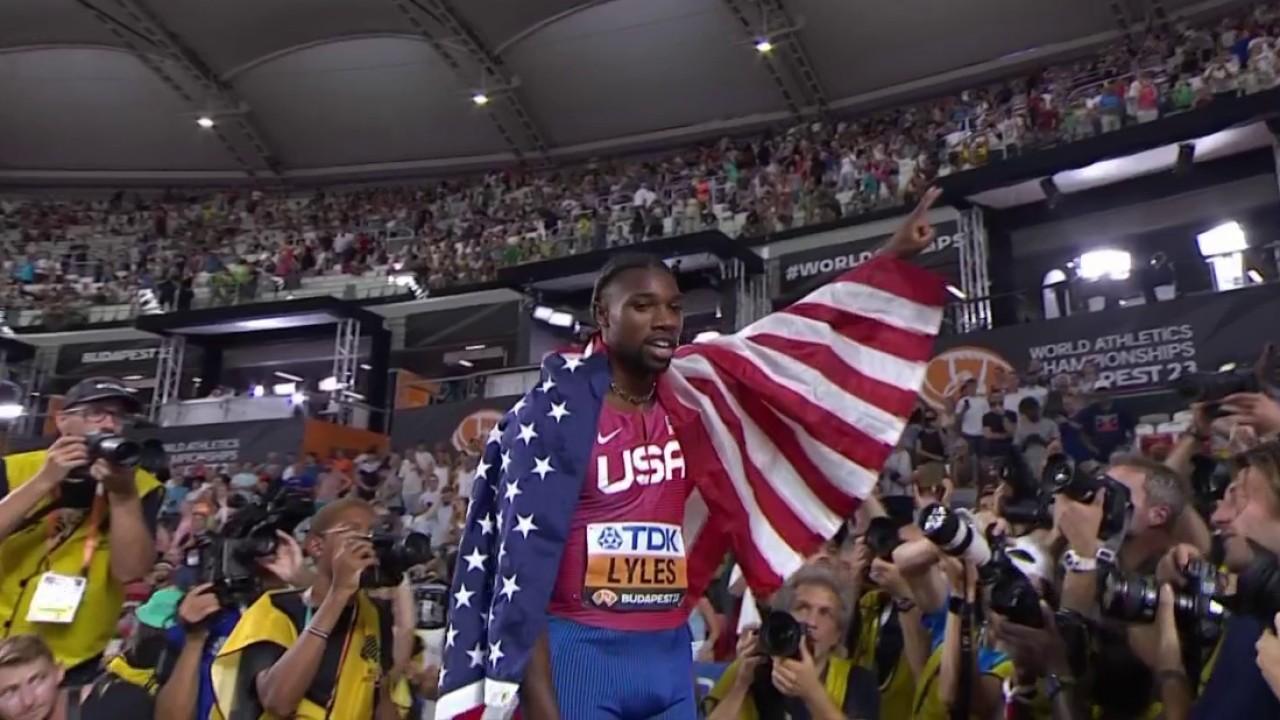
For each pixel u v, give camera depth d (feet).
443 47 82.38
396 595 14.20
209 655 12.12
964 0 71.87
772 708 11.84
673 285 8.87
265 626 11.76
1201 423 12.93
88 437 11.62
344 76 87.45
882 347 10.16
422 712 15.90
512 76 83.76
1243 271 41.42
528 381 58.54
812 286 56.70
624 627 8.12
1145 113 50.14
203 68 85.97
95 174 97.50
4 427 17.37
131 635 16.29
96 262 88.33
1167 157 46.14
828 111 80.33
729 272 58.13
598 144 87.71
